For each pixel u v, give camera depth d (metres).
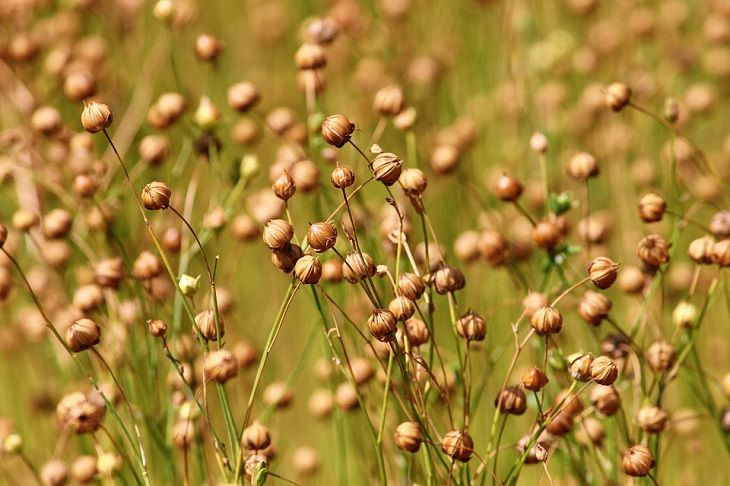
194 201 5.63
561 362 3.60
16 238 4.92
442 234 5.56
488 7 6.71
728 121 7.00
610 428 3.83
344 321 4.11
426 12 7.18
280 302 5.77
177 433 3.67
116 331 4.06
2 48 5.30
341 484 4.29
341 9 6.55
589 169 3.86
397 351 3.04
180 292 3.12
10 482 4.62
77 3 6.03
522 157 5.96
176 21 5.94
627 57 7.08
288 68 7.34
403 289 3.08
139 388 4.17
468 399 3.26
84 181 4.08
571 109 6.43
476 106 6.49
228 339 5.07
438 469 3.41
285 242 3.02
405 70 6.34
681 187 5.88
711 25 6.76
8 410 5.25
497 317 5.26
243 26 7.66
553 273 4.74
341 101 6.71
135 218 5.18
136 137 5.36
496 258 3.93
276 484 4.66
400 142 5.81
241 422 4.51
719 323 5.48
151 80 6.22
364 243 4.11
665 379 3.68
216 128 4.32
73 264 4.86
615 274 3.15
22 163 4.72
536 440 3.18
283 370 5.63
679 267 5.21
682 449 4.79
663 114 6.34
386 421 3.88
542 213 5.39
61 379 4.66
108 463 3.63
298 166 3.88
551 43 6.67
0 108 5.62
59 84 5.31
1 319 5.25
